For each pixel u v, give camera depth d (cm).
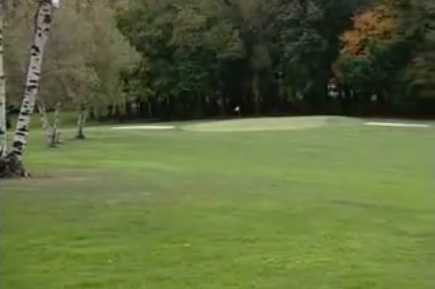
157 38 13962
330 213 2442
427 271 1650
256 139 7869
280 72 14000
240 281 1548
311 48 13438
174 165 4716
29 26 6100
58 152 6091
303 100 14200
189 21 13825
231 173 4097
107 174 3688
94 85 7450
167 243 1911
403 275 1612
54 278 1564
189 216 2308
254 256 1775
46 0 3438
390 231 2147
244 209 2475
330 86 14012
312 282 1547
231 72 14500
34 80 3434
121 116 14500
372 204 2744
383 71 12700
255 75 14212
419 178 4088
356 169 4688
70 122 13938
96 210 2397
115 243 1905
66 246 1862
